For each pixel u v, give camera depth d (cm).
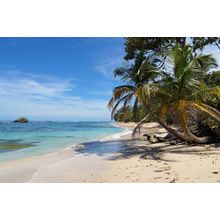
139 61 1402
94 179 731
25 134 3009
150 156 1088
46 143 1862
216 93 1191
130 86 1405
